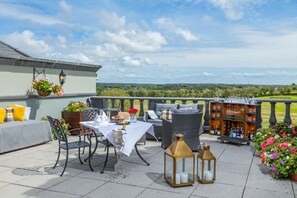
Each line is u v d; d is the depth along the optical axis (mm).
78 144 4562
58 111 8242
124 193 3547
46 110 7844
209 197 3428
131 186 3791
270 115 6973
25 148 5984
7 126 5562
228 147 6082
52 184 3859
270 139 4750
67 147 4289
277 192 3572
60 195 3482
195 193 3551
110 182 3941
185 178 3799
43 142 6398
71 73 8672
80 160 4828
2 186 3781
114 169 4504
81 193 3547
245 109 6598
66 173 4328
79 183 3900
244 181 3967
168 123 5805
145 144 6461
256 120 6512
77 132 7539
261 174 4262
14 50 8008
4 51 7461
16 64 6910
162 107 7664
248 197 3426
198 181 3969
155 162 4941
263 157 4391
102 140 4973
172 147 3836
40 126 6285
